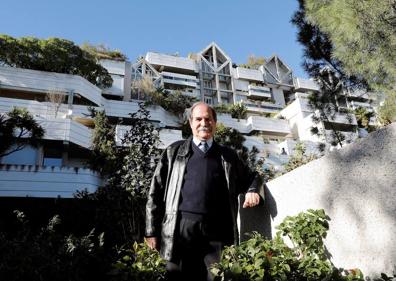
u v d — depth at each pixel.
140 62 40.06
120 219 6.00
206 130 2.32
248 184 2.36
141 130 7.02
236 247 1.77
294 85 50.72
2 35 24.61
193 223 2.08
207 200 2.13
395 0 4.90
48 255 3.12
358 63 5.82
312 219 1.88
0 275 2.75
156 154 6.81
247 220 2.74
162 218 2.35
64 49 26.12
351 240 1.68
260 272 1.48
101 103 25.70
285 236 2.18
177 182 2.23
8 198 9.41
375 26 5.03
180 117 28.97
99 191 7.01
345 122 10.41
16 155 18.95
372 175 1.58
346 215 1.72
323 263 1.60
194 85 43.56
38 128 15.52
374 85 6.17
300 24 8.62
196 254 2.07
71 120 20.38
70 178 17.28
